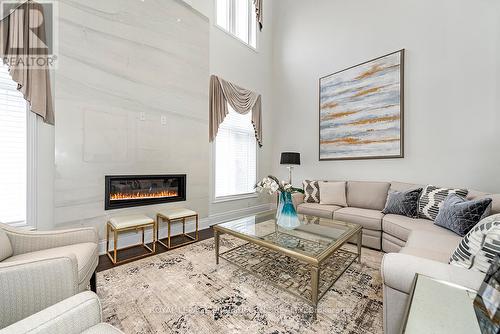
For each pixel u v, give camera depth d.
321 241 1.81
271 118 4.99
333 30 3.88
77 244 1.57
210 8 3.66
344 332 1.31
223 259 2.23
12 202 2.01
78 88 2.27
